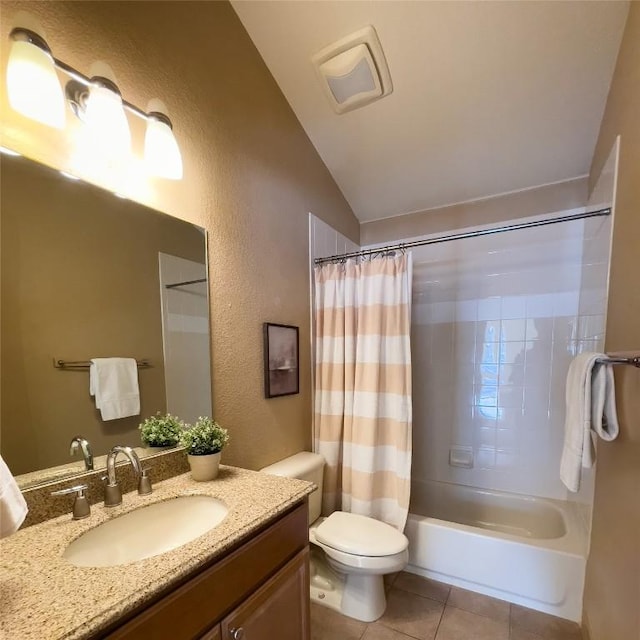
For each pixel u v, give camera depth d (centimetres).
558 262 219
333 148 219
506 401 232
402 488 183
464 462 242
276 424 181
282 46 169
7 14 85
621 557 108
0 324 84
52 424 93
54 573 67
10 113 85
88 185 102
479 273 242
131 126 113
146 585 64
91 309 103
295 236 199
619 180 134
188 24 135
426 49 159
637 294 103
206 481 117
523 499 222
